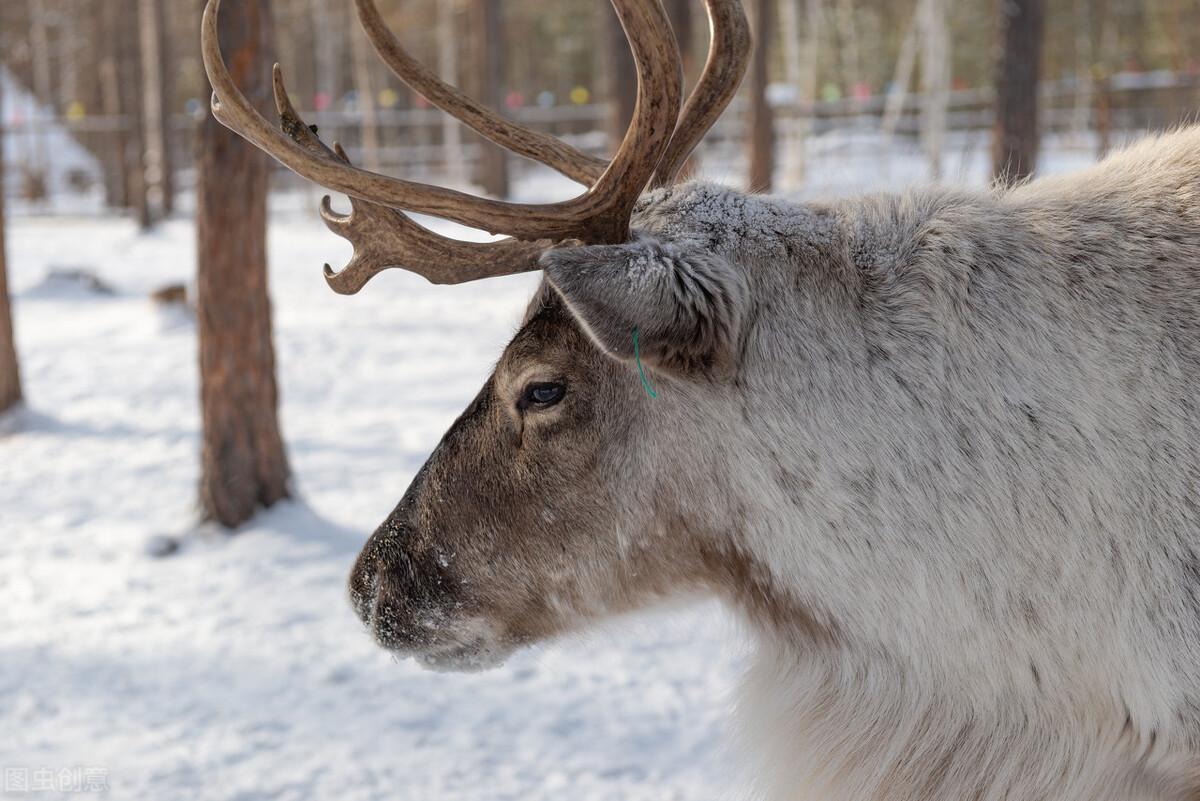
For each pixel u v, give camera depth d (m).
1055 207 2.33
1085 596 2.14
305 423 8.70
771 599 2.42
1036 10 11.66
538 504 2.49
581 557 2.50
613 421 2.39
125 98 23.53
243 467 6.33
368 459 7.66
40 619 5.24
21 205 28.58
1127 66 35.59
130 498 6.95
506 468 2.52
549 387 2.41
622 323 2.09
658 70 2.32
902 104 27.00
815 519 2.28
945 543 2.21
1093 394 2.15
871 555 2.26
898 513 2.23
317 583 5.64
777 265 2.31
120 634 5.09
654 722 4.34
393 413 8.99
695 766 4.03
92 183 32.53
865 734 2.39
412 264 2.46
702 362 2.25
